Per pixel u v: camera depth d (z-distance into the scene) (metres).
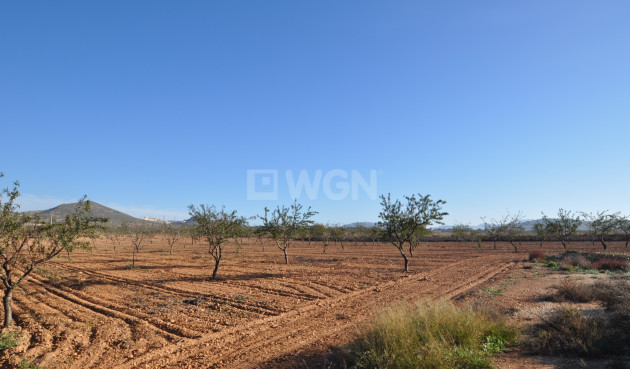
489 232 47.50
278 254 38.84
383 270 23.52
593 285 13.09
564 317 7.86
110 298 14.45
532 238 62.97
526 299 12.88
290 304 13.21
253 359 7.59
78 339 8.93
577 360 6.26
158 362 7.54
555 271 21.33
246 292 15.71
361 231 58.47
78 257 34.03
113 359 7.70
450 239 69.81
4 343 8.17
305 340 8.84
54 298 14.40
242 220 20.61
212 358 7.73
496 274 20.83
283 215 29.25
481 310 8.78
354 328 9.79
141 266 26.47
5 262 9.38
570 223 37.59
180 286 17.36
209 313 11.84
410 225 22.52
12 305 12.92
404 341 6.47
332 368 6.70
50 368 7.12
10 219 9.23
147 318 11.17
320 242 71.12
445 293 15.02
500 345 7.08
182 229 47.84
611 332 7.02
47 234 9.81
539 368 5.93
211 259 32.66
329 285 17.59
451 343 6.84
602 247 43.25
